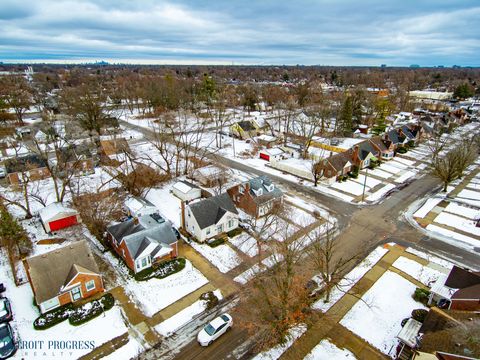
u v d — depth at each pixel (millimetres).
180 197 47531
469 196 49281
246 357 23250
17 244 32406
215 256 34344
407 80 188250
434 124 82625
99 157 62688
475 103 130625
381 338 24859
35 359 22781
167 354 23391
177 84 129500
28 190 49125
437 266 33062
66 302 27438
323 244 36438
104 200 41875
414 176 57281
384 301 28469
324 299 28594
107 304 27406
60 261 27875
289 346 24125
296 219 41750
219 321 25125
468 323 20812
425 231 39625
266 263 32969
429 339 20953
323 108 85375
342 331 25438
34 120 92875
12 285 29641
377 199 48188
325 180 53656
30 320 26016
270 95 119562
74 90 112000
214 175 51531
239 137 81188
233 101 120562
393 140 68438
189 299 28531
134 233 32156
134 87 134500
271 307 24375
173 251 33750
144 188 49344
